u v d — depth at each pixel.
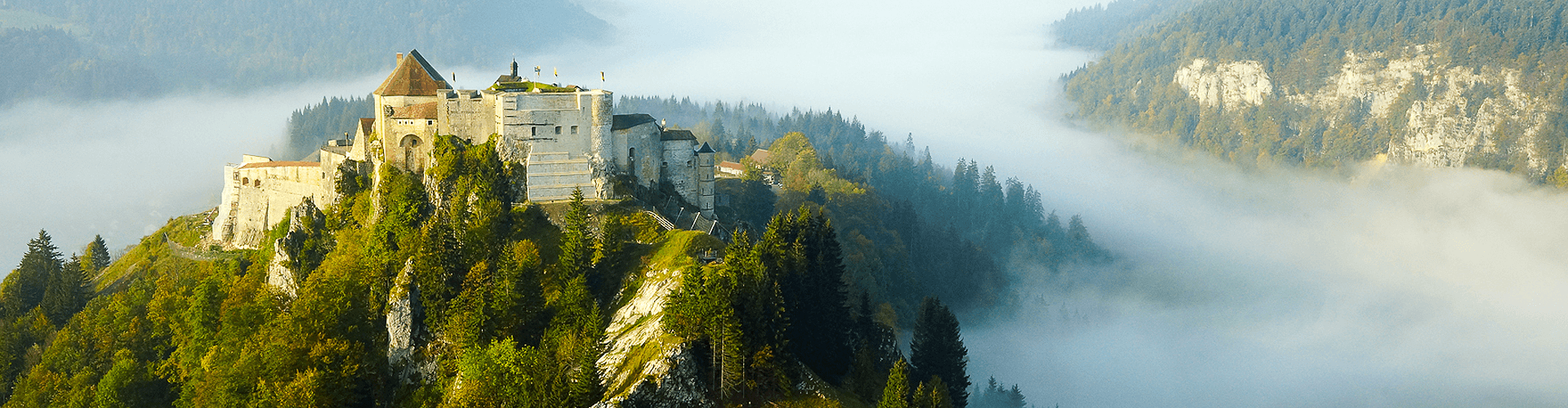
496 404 145.50
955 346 178.50
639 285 165.25
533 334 161.62
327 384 159.50
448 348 161.25
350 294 172.12
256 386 163.12
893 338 177.75
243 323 179.25
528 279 163.88
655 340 143.38
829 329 161.88
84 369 194.75
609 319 161.50
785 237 166.62
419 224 187.75
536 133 189.88
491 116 196.38
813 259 165.50
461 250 172.75
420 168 199.62
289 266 196.00
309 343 164.62
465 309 160.88
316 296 170.50
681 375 138.38
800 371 148.50
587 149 192.38
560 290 165.62
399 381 163.00
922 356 179.00
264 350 162.88
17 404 195.12
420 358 163.25
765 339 143.50
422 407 156.12
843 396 150.50
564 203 187.50
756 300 143.50
